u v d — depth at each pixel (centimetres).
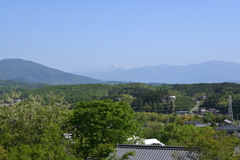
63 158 2433
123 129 4034
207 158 2122
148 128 7106
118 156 2938
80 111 3809
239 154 2317
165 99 14600
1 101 3027
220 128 7000
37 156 2295
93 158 3022
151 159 2853
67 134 3891
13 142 2692
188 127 6162
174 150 2820
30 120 2811
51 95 3338
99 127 3650
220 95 13900
